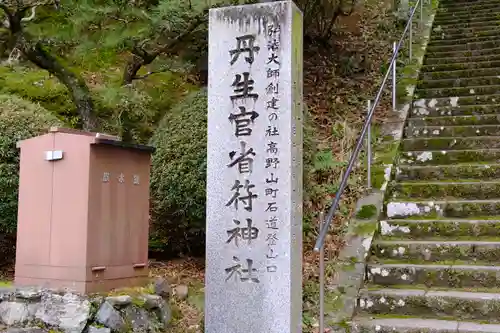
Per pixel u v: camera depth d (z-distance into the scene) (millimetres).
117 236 4082
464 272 4711
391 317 4469
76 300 3756
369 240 5297
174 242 5598
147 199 4352
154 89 7352
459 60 9211
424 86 8562
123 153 4160
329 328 4289
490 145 6684
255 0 5277
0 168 4758
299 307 3703
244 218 3676
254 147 3689
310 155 5734
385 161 6516
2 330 3779
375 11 11062
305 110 6000
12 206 4809
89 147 3926
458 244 5031
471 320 4312
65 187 3992
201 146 5082
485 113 7457
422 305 4480
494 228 5242
